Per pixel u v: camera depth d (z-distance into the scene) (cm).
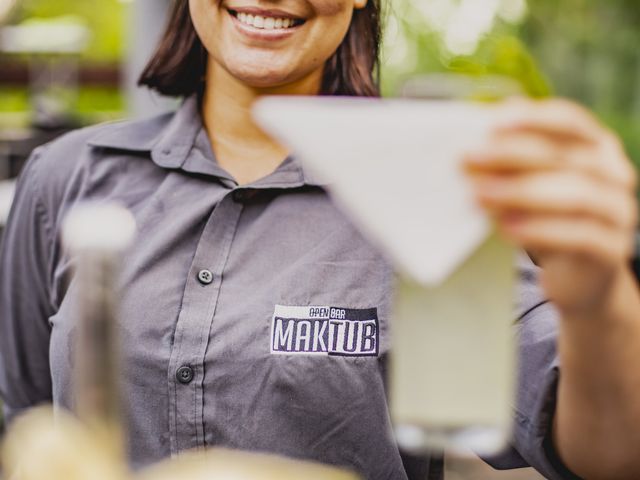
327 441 126
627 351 78
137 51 382
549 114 58
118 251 59
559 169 59
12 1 884
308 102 61
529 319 109
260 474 67
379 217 60
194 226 134
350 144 59
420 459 133
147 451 128
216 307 129
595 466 92
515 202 58
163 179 141
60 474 62
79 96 922
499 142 57
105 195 142
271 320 127
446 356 66
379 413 128
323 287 129
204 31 133
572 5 902
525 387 103
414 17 778
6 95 888
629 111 936
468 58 150
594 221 60
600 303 72
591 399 85
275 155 139
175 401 127
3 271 154
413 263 60
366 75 148
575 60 925
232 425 126
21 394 157
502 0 780
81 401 62
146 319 129
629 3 924
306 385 126
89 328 60
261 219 133
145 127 148
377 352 128
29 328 154
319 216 133
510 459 114
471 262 65
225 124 141
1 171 512
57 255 147
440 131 58
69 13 1141
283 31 129
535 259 116
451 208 59
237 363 126
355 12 146
